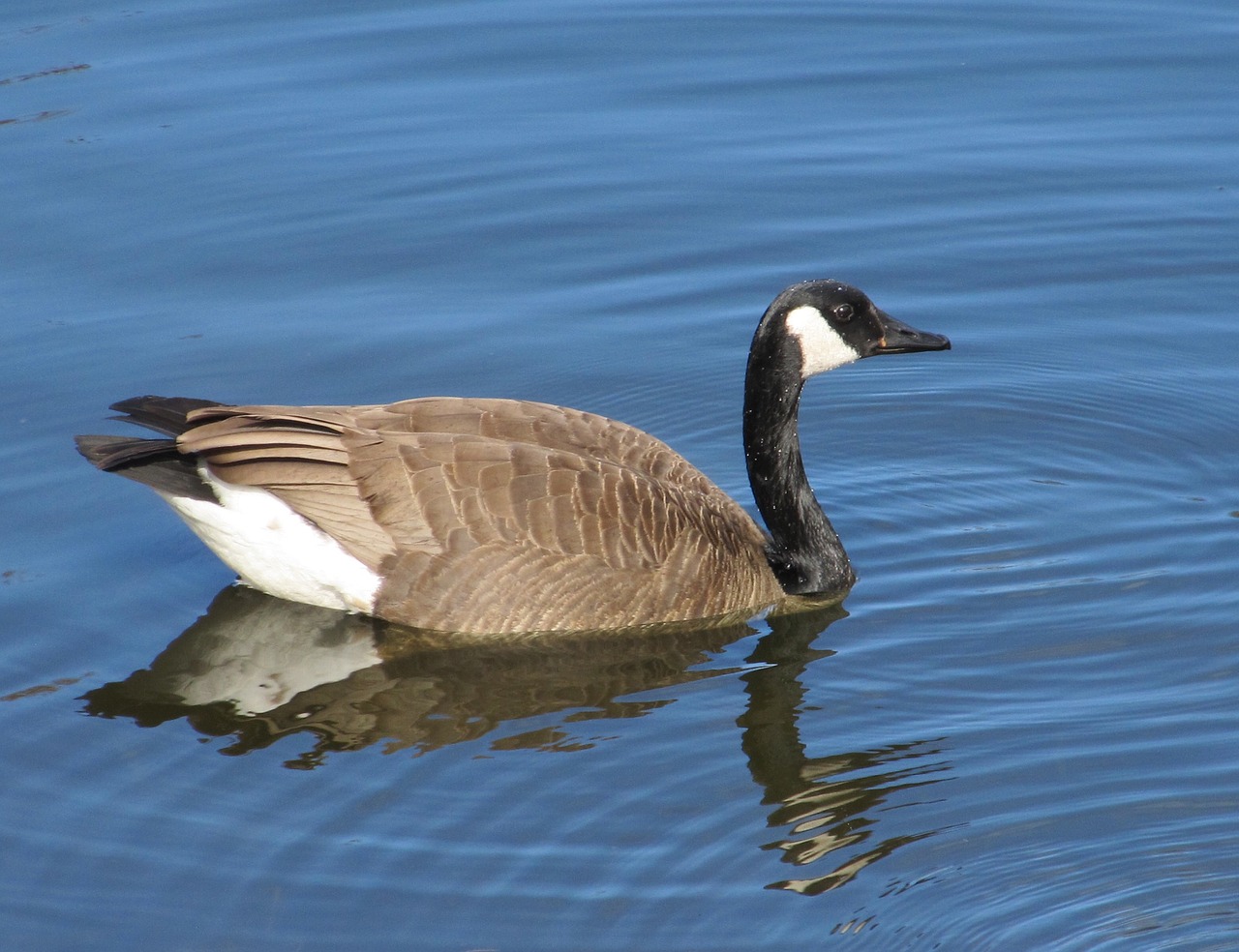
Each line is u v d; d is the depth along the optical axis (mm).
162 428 14016
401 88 23281
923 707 12547
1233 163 21422
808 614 14297
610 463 14078
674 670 13375
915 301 19391
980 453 16875
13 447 16500
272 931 10055
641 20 25141
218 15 25016
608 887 10422
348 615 14117
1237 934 9891
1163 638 13312
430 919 10125
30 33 24422
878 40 24609
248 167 21469
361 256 20047
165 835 11031
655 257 20156
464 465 13648
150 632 13828
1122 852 10625
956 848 10750
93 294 19109
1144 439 16844
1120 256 19984
